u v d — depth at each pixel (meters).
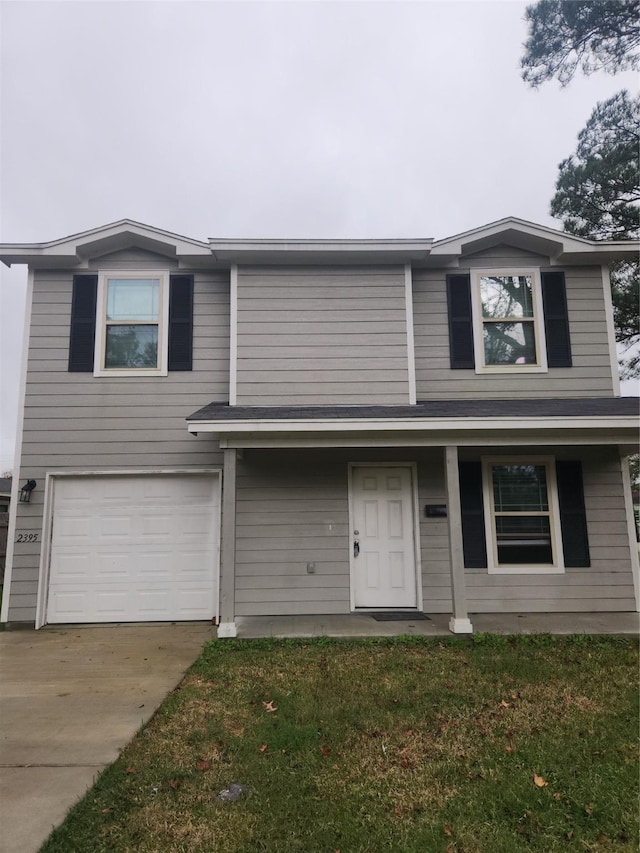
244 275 7.91
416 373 8.05
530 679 4.80
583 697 4.37
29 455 7.60
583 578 7.46
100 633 6.88
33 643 6.36
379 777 3.08
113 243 8.00
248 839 2.49
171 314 7.99
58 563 7.47
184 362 7.88
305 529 7.49
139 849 2.41
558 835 2.55
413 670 5.05
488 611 7.36
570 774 3.12
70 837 2.48
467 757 3.34
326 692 4.48
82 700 4.37
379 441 6.52
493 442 6.56
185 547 7.58
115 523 7.59
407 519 7.62
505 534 7.57
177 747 3.46
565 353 8.05
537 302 8.16
